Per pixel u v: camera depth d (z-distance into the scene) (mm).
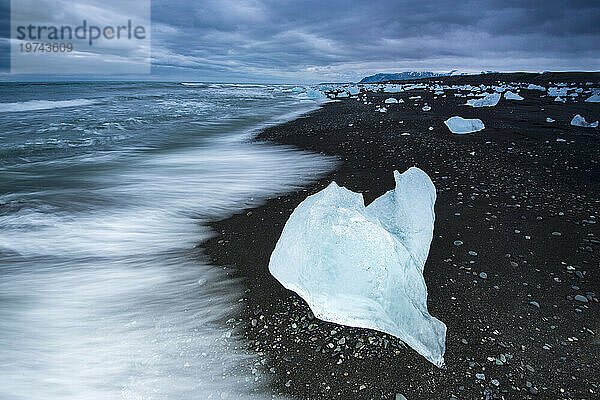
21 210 4531
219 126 11648
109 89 32594
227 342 2322
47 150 7992
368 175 5664
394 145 7430
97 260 3410
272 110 16297
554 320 2432
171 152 8062
